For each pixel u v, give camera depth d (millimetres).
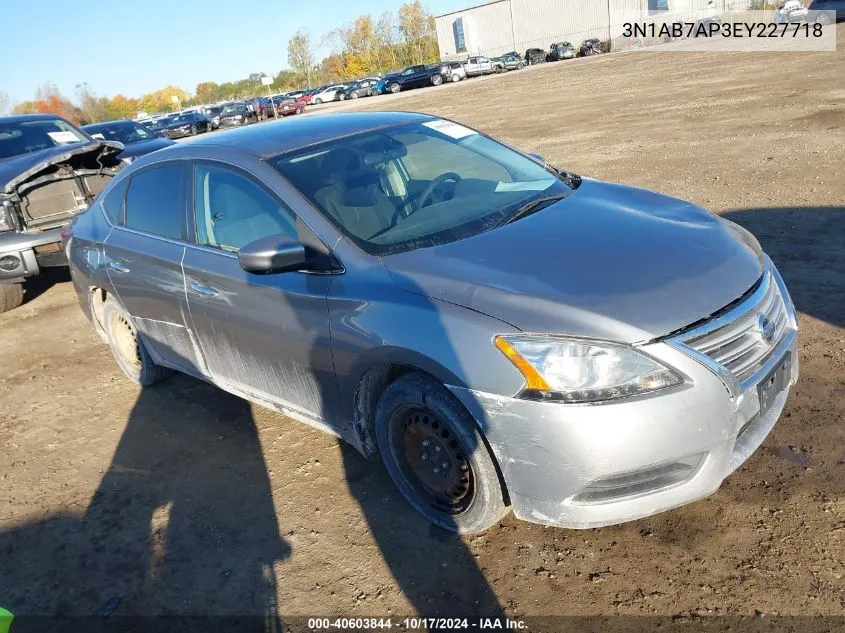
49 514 3541
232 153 3562
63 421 4582
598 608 2457
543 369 2361
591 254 2725
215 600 2797
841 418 3230
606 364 2328
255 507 3344
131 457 3986
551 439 2365
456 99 28141
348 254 2963
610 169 9602
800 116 11320
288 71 104562
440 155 3740
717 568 2537
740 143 9969
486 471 2613
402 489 3057
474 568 2732
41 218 6902
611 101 17938
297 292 3053
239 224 3428
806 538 2594
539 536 2838
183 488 3594
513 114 18828
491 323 2467
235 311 3406
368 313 2781
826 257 5148
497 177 3652
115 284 4336
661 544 2691
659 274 2580
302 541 3053
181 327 3912
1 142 8508
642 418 2307
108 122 13430
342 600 2691
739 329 2500
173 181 3902
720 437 2418
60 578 3055
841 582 2393
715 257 2732
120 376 5188
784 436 3178
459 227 3107
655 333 2354
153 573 3004
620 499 2434
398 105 30641
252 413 4262
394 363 2787
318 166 3393
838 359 3732
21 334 6492
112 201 4496
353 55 88438
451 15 66938
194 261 3625
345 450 3686
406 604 2617
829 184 7102
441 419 2684
